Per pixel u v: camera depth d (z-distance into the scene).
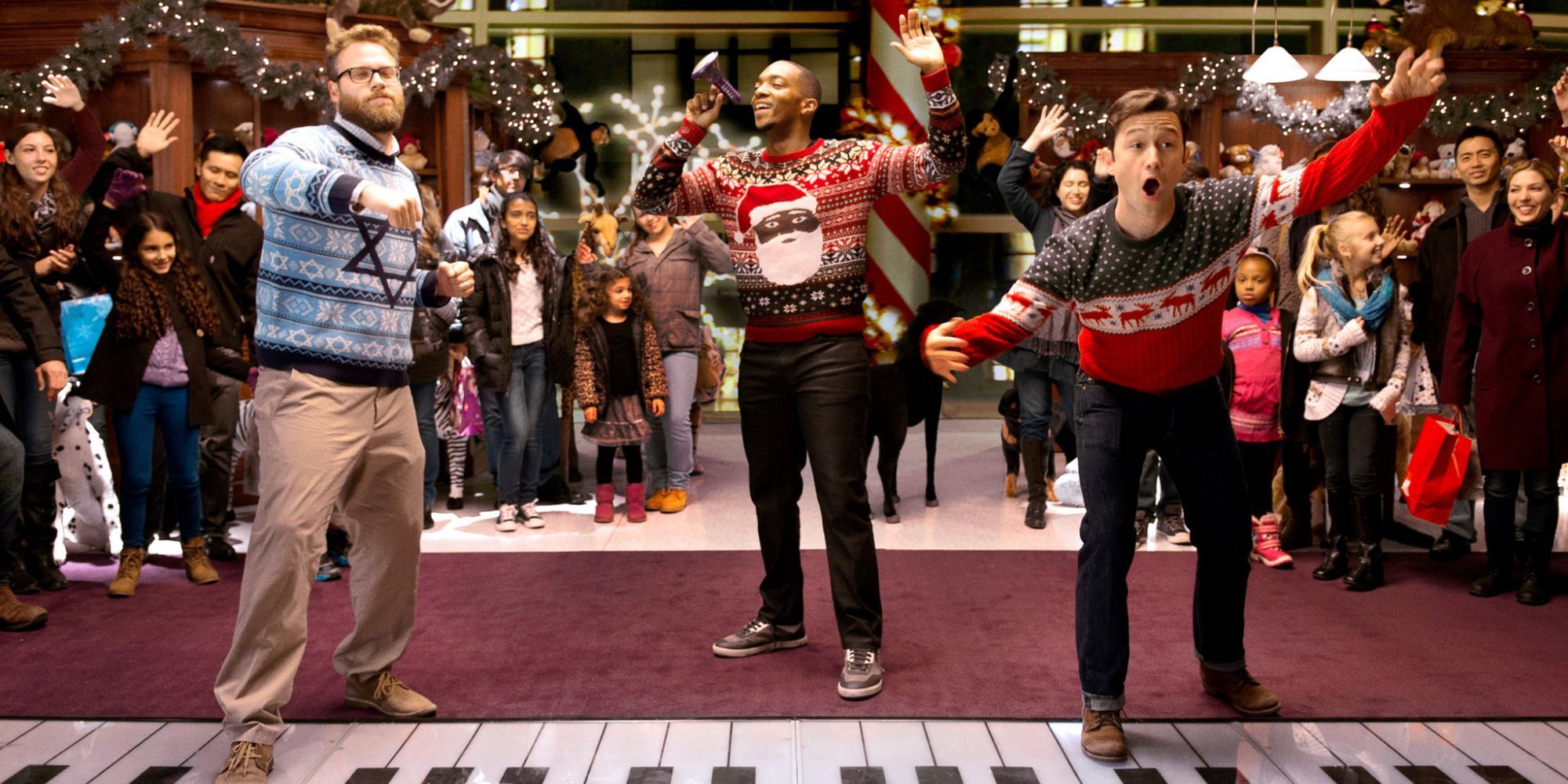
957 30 8.09
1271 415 4.36
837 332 3.15
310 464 2.55
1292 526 4.69
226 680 2.57
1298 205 2.40
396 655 2.92
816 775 2.57
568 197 8.36
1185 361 2.62
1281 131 7.03
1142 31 8.23
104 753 2.71
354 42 2.63
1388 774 2.58
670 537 5.00
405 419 2.78
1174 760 2.66
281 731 2.60
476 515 5.49
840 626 3.15
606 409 5.24
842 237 3.13
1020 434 5.44
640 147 8.40
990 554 4.68
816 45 8.31
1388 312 4.08
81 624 3.72
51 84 4.45
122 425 4.07
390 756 2.69
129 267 4.06
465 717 2.92
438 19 8.27
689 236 5.62
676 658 3.39
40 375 3.65
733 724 2.87
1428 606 3.89
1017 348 5.17
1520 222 3.89
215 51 5.68
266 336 2.59
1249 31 8.26
